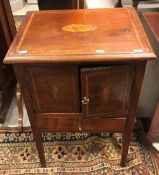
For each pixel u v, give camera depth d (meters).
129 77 0.85
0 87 1.51
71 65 0.81
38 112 0.97
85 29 0.93
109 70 0.81
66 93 0.89
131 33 0.89
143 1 2.30
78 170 1.20
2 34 1.39
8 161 1.26
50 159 1.25
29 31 0.93
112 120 0.99
